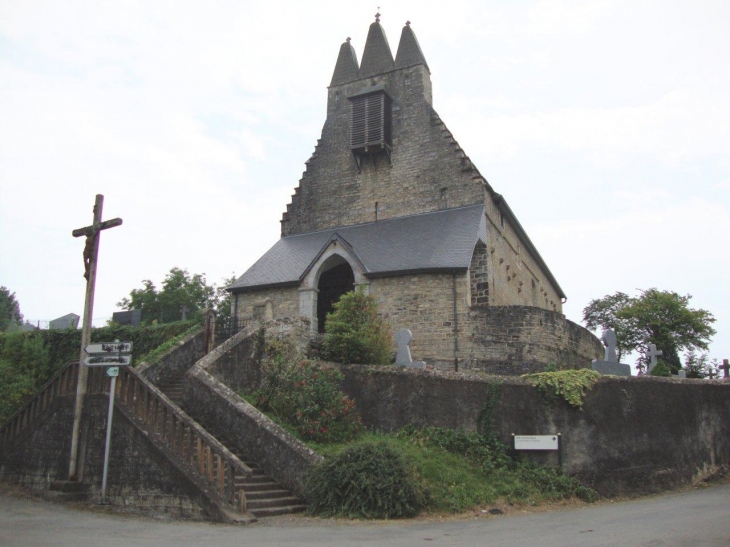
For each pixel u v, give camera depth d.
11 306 71.19
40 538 9.88
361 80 34.69
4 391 26.25
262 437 15.27
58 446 16.83
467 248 26.25
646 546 9.02
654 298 36.16
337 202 33.47
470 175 30.41
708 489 17.19
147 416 15.15
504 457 16.17
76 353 29.27
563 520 12.39
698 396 19.02
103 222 17.33
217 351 18.80
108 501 14.91
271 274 29.44
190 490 13.29
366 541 10.02
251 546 9.47
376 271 26.50
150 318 48.84
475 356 24.25
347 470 13.26
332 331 21.28
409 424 17.44
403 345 20.61
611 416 17.11
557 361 23.75
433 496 13.56
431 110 32.34
